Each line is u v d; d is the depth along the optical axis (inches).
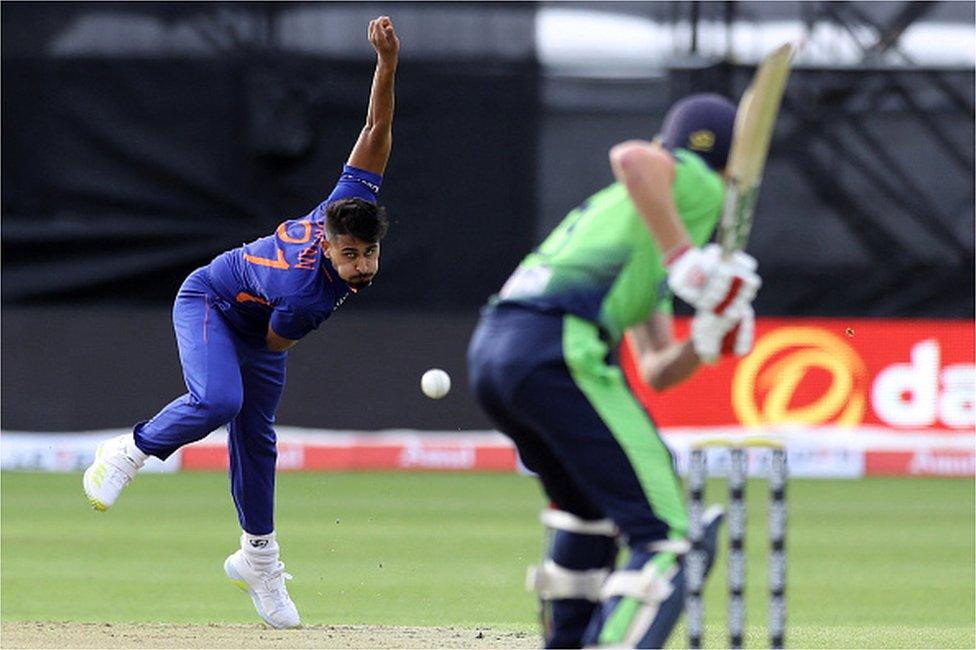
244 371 954.7
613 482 643.5
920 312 2066.9
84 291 2076.8
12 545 1489.9
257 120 2058.3
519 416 653.9
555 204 2063.2
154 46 2063.2
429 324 2080.5
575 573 715.4
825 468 2076.8
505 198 2066.9
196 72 2063.2
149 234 2070.6
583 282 648.4
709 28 2034.9
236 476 977.5
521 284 662.5
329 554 1449.3
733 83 2033.7
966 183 2050.9
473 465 2101.4
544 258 663.1
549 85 2055.9
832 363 2070.6
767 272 2065.7
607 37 2046.0
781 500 630.5
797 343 2065.7
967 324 2065.7
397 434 2091.5
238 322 937.5
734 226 634.2
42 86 2065.7
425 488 1950.1
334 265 883.4
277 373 965.2
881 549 1525.6
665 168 640.4
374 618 1106.1
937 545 1553.9
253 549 983.0
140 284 2078.0
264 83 2059.5
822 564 1428.4
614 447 642.2
